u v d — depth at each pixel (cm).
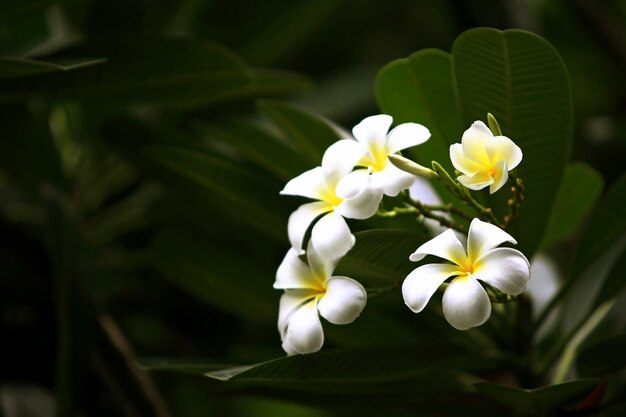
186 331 196
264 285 178
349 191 141
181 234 179
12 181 187
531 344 161
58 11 188
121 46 167
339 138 162
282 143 167
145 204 191
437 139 162
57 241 167
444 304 137
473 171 141
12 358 180
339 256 140
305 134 164
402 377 154
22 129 179
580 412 155
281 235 167
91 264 167
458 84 153
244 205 166
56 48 167
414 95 161
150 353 194
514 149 140
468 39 150
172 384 192
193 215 188
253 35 209
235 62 168
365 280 148
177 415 187
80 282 165
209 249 178
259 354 192
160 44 167
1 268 179
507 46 149
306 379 149
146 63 168
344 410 162
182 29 200
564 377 165
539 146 153
